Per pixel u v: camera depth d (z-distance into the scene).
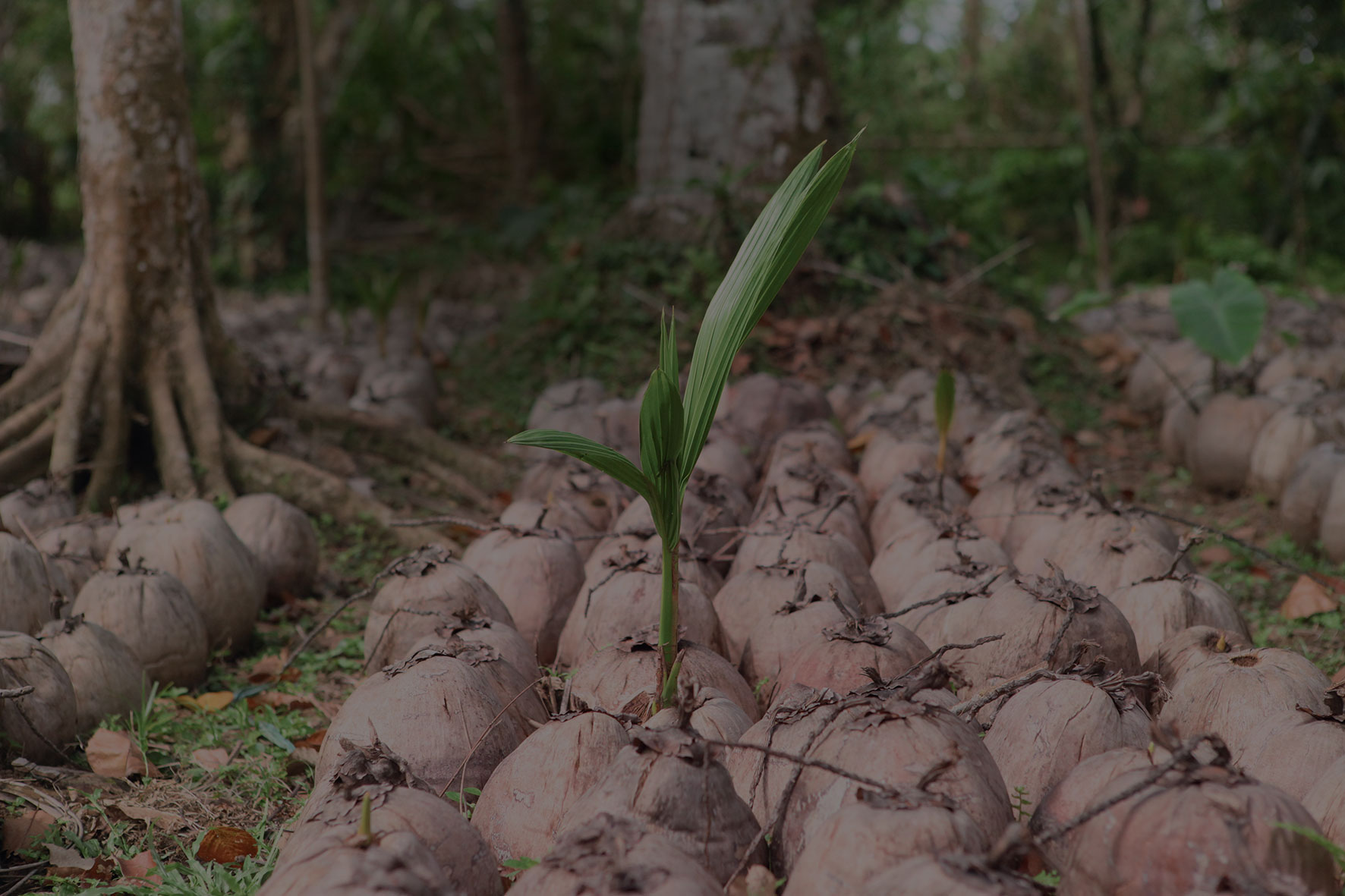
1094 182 9.88
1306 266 12.24
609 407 5.47
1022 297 8.11
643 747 1.98
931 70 14.87
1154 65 15.44
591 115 16.39
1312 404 5.18
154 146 5.13
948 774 1.95
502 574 3.47
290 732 3.16
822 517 3.83
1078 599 2.72
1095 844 1.77
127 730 3.10
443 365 7.74
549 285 8.04
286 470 5.00
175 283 5.24
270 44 11.90
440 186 15.73
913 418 5.45
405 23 15.84
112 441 4.99
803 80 7.95
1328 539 4.42
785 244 2.21
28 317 8.91
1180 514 5.26
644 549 3.34
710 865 1.90
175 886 2.30
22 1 13.92
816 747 2.06
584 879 1.66
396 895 1.63
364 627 4.07
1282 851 1.67
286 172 12.20
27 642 2.92
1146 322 8.15
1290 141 11.98
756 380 5.49
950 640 2.91
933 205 9.56
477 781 2.42
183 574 3.65
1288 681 2.39
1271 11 11.97
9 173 14.79
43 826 2.56
